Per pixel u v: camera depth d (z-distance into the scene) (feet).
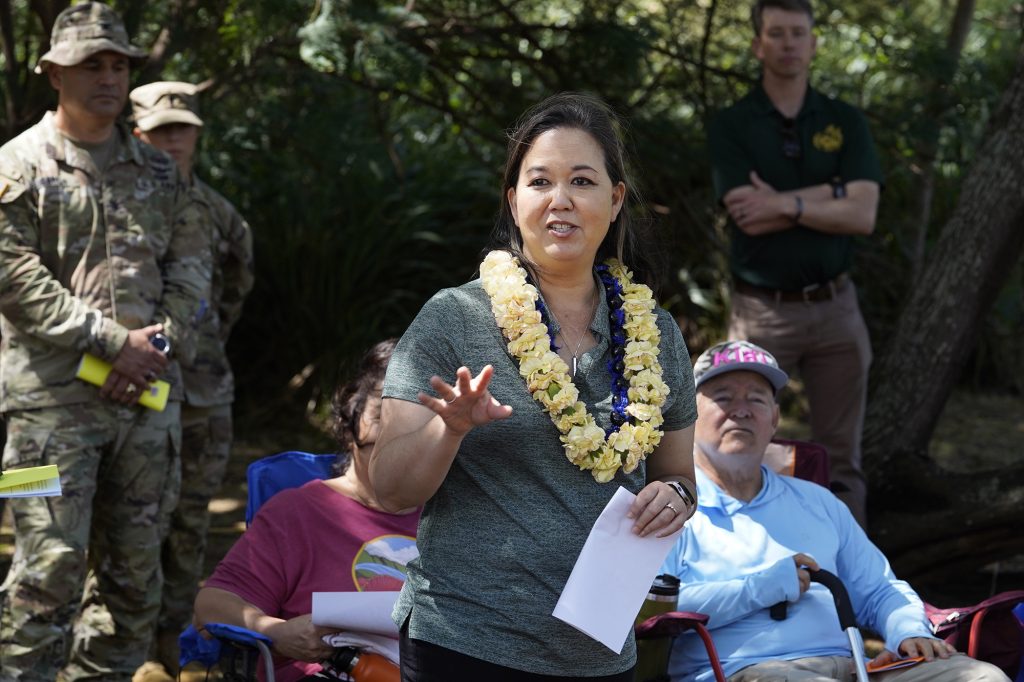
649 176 41.42
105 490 21.84
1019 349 53.01
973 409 50.29
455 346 12.47
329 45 27.94
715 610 18.53
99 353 20.75
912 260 47.26
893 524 29.45
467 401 11.06
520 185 12.95
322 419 45.62
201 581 29.66
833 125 27.96
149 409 21.76
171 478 22.49
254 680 16.38
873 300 51.88
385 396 12.37
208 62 36.35
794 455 22.31
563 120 12.94
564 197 12.66
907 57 37.60
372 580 18.16
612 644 11.81
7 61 33.32
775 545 19.45
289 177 45.85
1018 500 27.81
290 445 44.29
